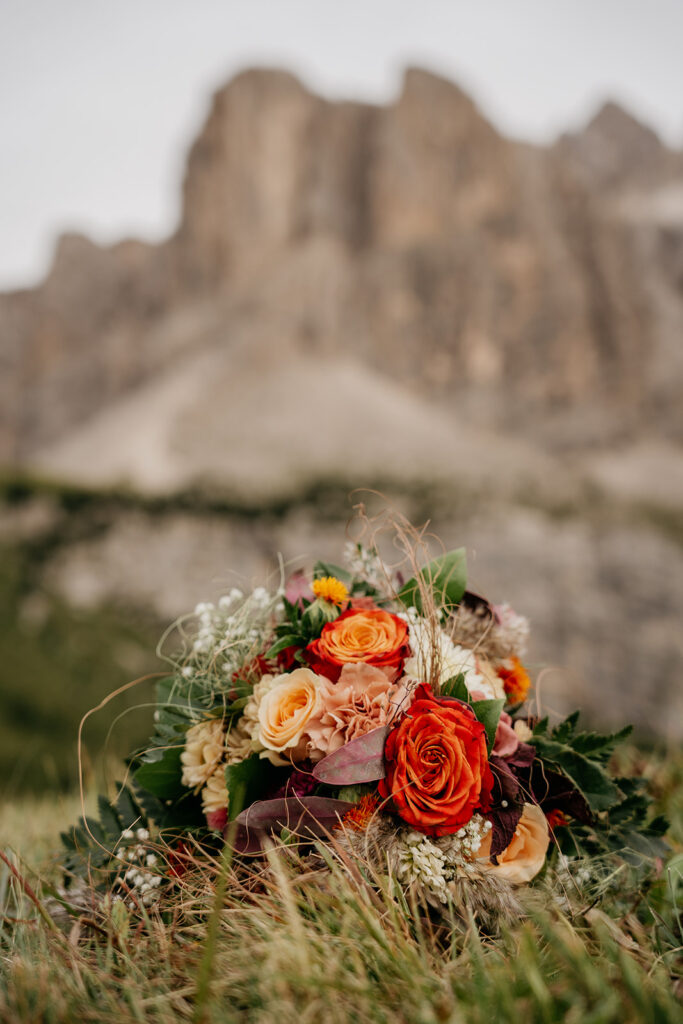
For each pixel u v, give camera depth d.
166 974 1.20
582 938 1.24
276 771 1.49
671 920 1.35
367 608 1.67
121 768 2.39
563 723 1.64
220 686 1.62
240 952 1.18
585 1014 0.97
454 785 1.31
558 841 1.57
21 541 56.97
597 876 1.49
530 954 1.04
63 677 24.91
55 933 1.34
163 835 1.61
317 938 1.17
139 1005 1.08
